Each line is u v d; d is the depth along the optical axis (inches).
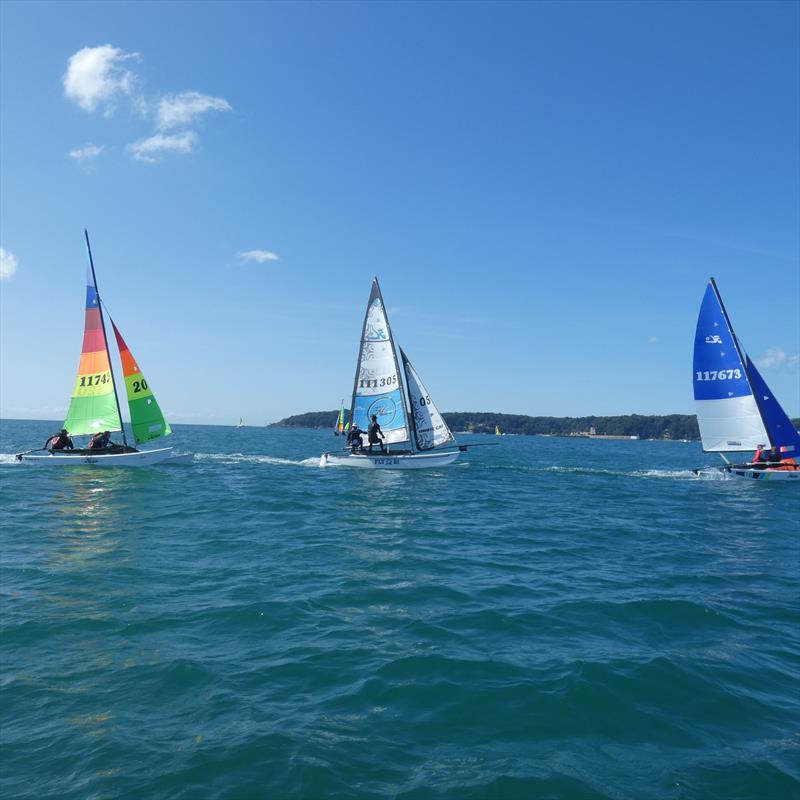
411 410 1170.6
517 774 174.9
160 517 609.0
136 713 206.5
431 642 279.3
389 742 191.5
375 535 548.1
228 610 317.4
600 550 503.5
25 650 259.3
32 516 598.9
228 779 168.2
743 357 1074.7
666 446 4261.8
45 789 162.7
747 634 300.7
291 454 1840.6
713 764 183.2
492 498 839.7
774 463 1065.5
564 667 252.4
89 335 1115.9
